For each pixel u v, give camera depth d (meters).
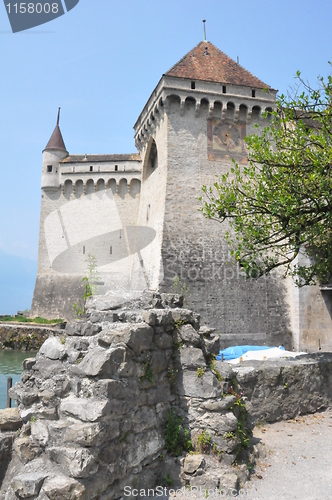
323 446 7.17
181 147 29.84
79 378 5.25
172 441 5.85
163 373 6.05
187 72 30.61
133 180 40.12
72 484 4.20
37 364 5.96
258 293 28.52
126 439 5.06
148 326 5.74
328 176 10.03
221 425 5.80
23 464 4.89
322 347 27.89
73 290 38.91
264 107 31.02
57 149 41.94
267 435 7.70
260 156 10.92
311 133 10.82
